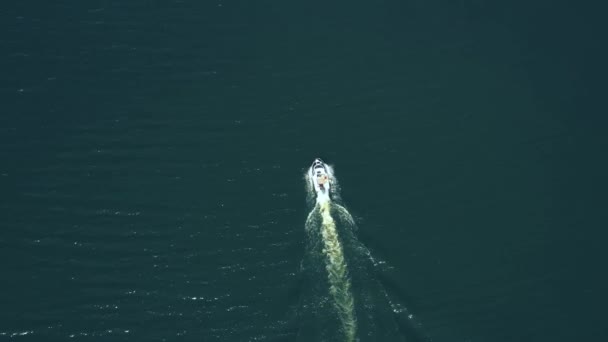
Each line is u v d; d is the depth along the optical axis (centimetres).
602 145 8169
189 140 8188
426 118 8475
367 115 8494
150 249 7256
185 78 8775
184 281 7019
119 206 7581
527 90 8731
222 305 6850
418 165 8038
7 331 6625
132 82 8706
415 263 7194
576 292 6969
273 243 7312
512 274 7119
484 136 8300
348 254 7212
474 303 6906
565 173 7944
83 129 8231
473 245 7344
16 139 8100
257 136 8262
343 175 7931
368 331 6644
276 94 8662
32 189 7688
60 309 6794
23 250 7200
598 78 8825
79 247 7244
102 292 6925
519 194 7769
